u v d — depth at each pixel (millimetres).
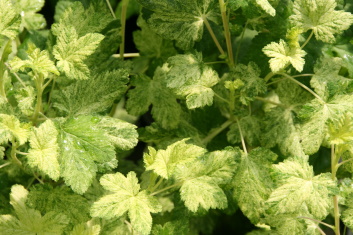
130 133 666
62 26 699
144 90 758
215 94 729
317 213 626
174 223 688
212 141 782
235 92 749
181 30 734
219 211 755
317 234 688
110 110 781
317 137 670
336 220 663
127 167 803
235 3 681
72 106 689
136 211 616
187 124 770
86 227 686
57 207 671
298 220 683
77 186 618
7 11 657
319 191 633
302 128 680
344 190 680
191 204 644
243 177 693
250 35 824
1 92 684
